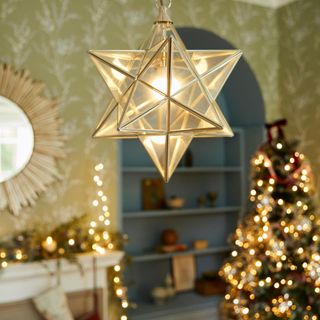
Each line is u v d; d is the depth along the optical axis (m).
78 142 3.06
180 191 4.42
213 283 4.18
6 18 2.86
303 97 3.77
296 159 3.40
